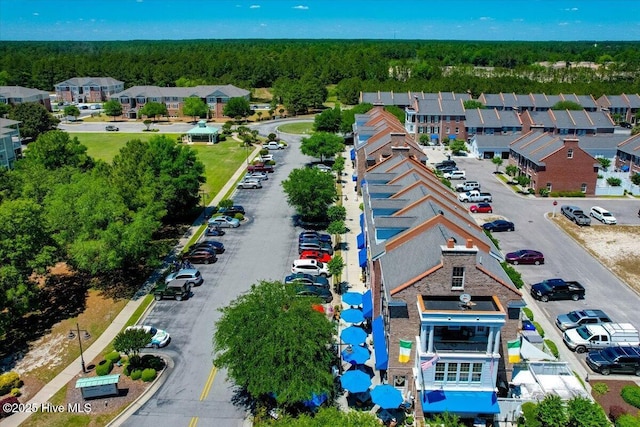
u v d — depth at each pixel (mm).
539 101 155500
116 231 55969
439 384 37250
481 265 38438
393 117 112250
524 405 37438
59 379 43844
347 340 43844
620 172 104750
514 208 86812
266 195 93438
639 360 44188
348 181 101625
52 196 63094
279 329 37594
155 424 38500
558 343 48875
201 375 44188
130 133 152750
